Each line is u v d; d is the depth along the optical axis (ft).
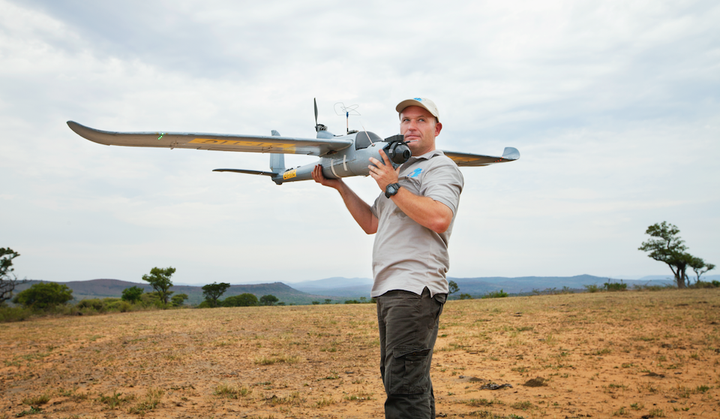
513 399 18.65
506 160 21.33
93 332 55.31
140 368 29.63
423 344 7.60
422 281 7.75
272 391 22.21
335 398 20.26
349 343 40.29
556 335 37.96
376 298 8.33
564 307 67.92
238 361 31.76
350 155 13.20
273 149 14.84
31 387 24.50
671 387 19.54
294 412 17.76
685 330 36.45
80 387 24.17
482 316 59.47
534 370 24.66
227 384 24.06
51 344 44.06
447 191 7.89
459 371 25.54
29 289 118.52
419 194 8.38
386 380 7.65
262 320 65.77
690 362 24.58
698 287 146.92
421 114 9.08
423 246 8.02
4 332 58.23
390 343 7.63
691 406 16.47
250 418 16.93
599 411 16.38
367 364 30.04
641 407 16.55
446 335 41.63
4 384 25.54
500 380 22.76
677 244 163.32
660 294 97.35
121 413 18.26
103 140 11.66
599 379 21.79
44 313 101.30
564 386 20.70
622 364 24.97
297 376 26.20
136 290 188.03
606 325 42.78
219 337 46.16
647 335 35.01
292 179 18.38
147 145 12.71
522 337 37.73
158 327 59.31
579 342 33.55
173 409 18.74
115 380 25.81
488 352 31.45
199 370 28.50
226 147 14.25
